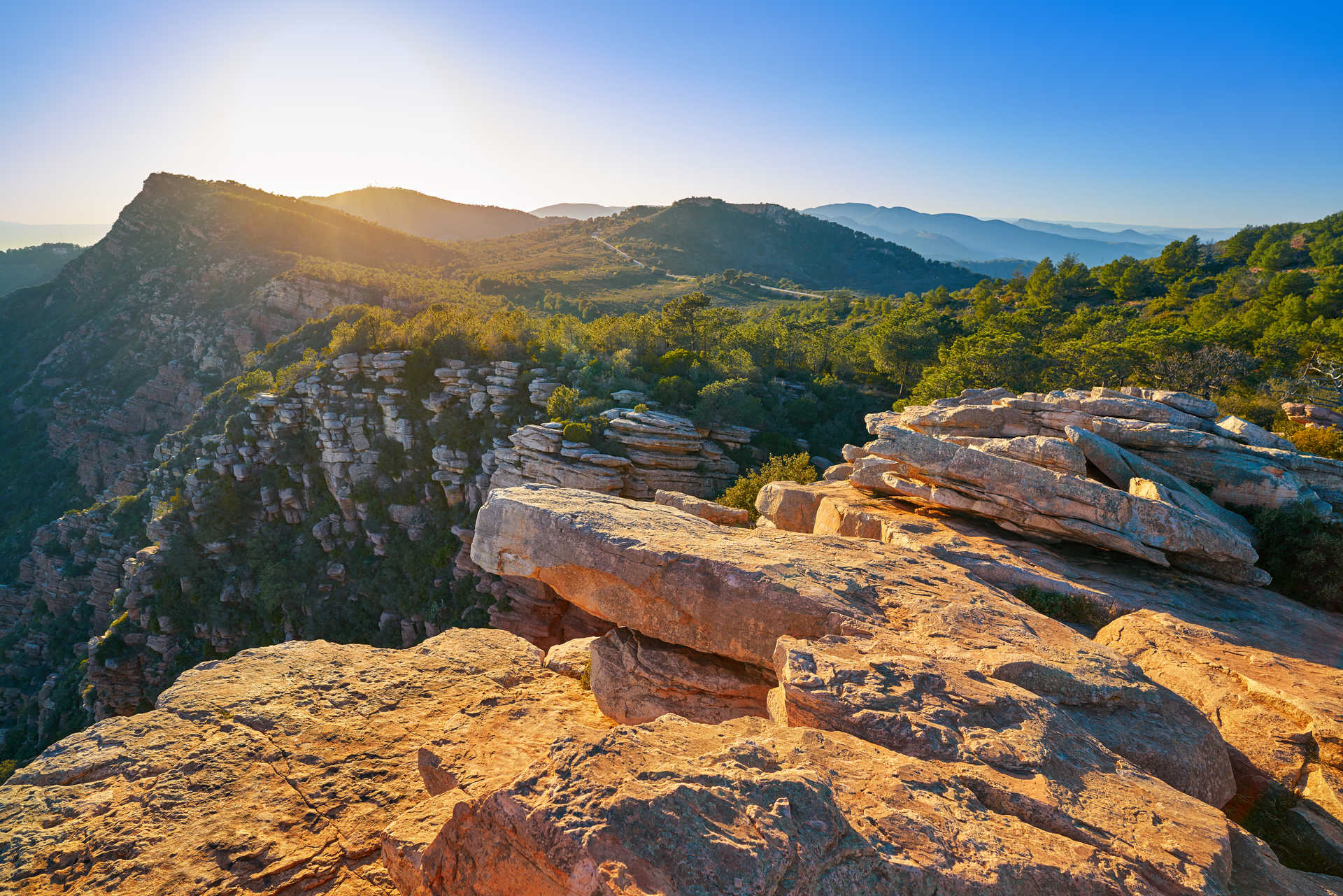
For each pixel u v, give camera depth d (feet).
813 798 17.78
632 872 15.33
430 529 218.59
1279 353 207.51
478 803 19.77
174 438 338.75
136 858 26.16
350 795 30.48
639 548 39.17
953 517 61.87
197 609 229.45
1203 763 25.55
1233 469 57.41
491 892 17.89
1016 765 21.97
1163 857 18.29
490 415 221.46
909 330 298.56
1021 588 45.93
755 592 35.96
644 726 23.58
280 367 347.15
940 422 76.28
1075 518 51.83
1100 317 331.77
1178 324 290.15
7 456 424.87
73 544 294.66
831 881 15.81
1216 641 38.83
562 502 46.09
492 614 180.24
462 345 247.70
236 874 25.76
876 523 60.08
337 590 224.53
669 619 38.52
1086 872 17.34
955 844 17.72
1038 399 72.95
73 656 264.31
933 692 25.71
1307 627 42.55
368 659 44.60
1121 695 27.58
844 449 87.86
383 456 230.27
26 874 25.04
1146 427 62.18
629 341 284.41
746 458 213.46
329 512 233.35
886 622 33.88
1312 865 24.76
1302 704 30.78
